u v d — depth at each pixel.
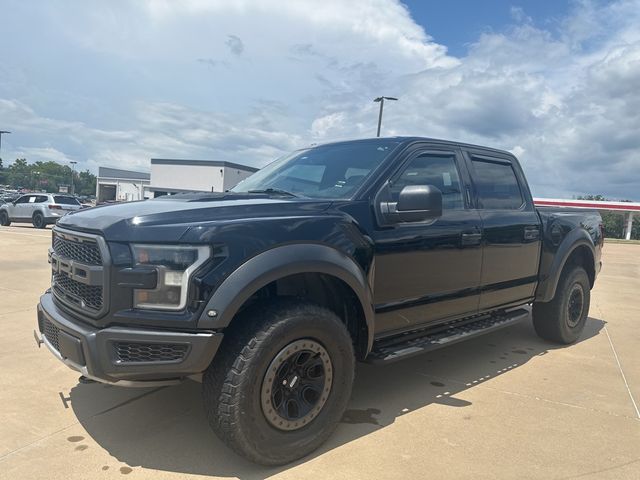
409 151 3.82
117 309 2.59
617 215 58.12
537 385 4.19
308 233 2.94
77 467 2.76
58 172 146.00
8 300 6.73
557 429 3.35
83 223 2.88
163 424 3.29
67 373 4.16
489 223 4.29
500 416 3.54
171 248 2.58
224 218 2.79
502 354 5.10
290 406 2.86
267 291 3.02
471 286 4.17
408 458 2.92
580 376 4.45
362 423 3.38
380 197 3.45
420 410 3.62
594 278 5.81
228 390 2.60
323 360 2.93
